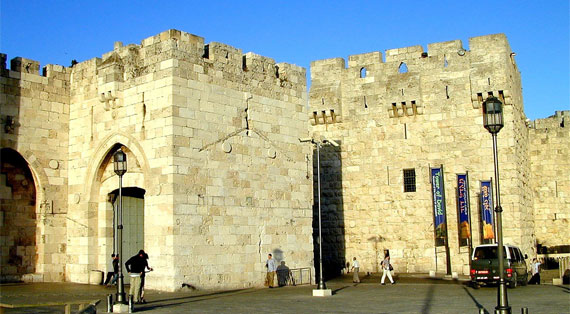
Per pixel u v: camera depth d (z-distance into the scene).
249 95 35.91
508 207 43.53
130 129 33.47
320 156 50.31
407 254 46.31
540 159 54.69
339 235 48.94
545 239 53.66
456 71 45.91
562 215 53.47
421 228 46.06
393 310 23.05
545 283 41.47
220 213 33.19
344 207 49.00
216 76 34.06
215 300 27.28
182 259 30.88
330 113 49.59
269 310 23.30
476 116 44.97
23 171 36.09
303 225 38.59
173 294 29.56
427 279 42.28
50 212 36.06
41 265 35.66
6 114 34.56
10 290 30.88
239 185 34.59
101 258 35.31
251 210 35.09
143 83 33.00
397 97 47.12
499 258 19.52
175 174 31.11
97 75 35.75
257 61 36.94
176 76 31.83
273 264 35.19
